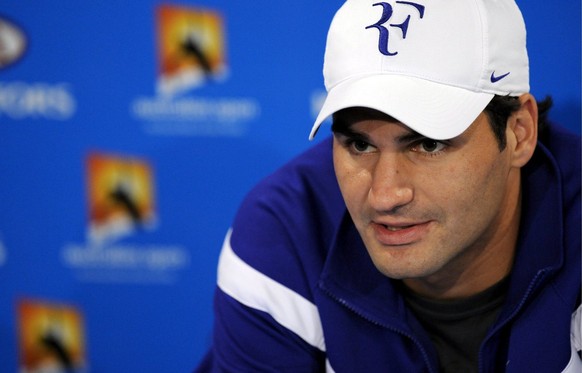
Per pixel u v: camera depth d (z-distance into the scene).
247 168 6.12
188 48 5.97
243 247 4.06
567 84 5.64
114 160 6.22
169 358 6.58
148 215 6.32
